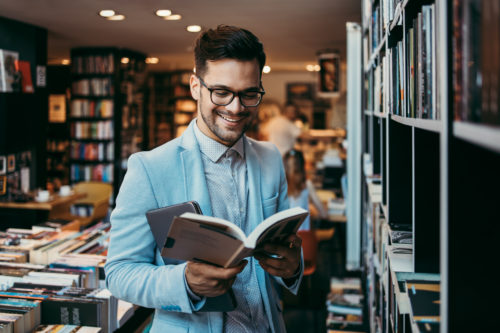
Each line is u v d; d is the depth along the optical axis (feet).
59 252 9.02
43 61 20.90
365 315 10.98
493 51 1.97
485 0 2.09
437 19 3.33
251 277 4.73
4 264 8.35
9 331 6.20
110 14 17.76
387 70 6.37
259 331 4.68
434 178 4.53
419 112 4.10
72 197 19.58
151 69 40.78
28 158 20.15
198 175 4.52
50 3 16.12
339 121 32.71
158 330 4.50
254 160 4.95
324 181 29.73
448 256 2.69
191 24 19.80
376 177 10.48
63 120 32.99
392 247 5.48
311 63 37.76
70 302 6.83
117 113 26.96
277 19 18.75
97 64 26.68
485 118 2.09
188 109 39.75
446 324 2.70
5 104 18.11
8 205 17.98
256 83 4.13
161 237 4.20
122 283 4.21
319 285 16.19
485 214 2.66
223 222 3.55
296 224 4.17
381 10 7.80
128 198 4.36
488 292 2.67
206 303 4.11
